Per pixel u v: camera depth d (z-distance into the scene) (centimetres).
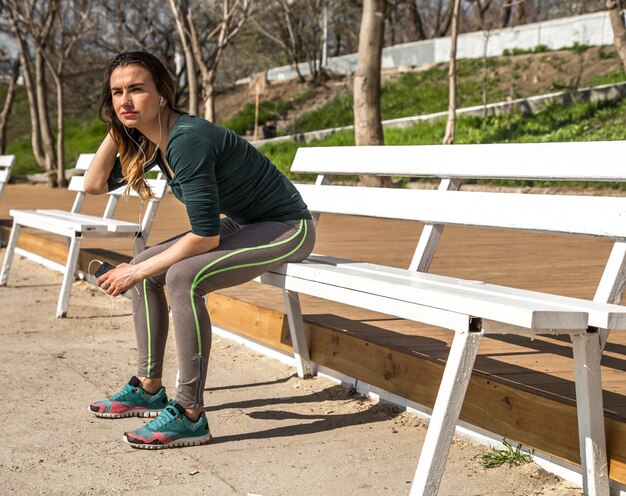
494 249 806
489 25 3578
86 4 2788
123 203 1494
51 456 287
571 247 829
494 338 402
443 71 2947
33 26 2653
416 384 316
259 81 3152
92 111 3825
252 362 425
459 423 309
